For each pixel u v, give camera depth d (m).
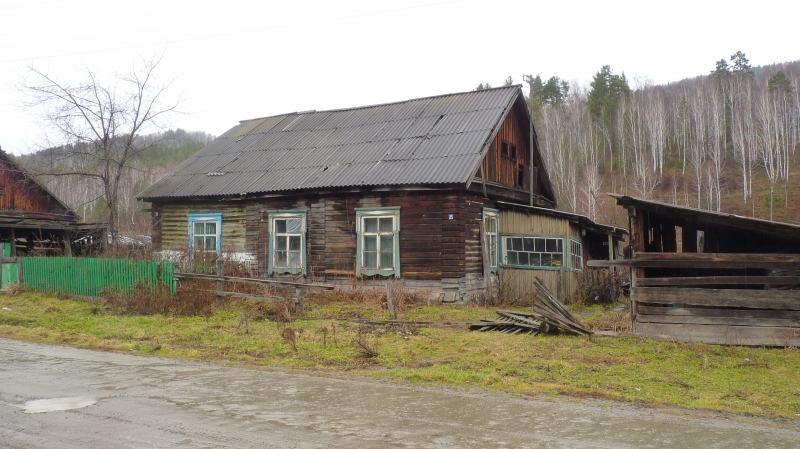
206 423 5.89
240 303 14.91
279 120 24.59
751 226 10.90
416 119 20.20
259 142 22.81
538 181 22.84
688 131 76.44
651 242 12.84
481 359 9.16
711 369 8.73
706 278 10.70
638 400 7.05
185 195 20.14
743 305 10.44
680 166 67.50
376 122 21.14
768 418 6.41
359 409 6.48
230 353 9.80
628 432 5.78
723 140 72.75
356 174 17.62
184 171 22.22
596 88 81.50
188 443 5.27
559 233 17.84
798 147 69.69
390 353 9.65
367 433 5.62
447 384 7.75
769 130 65.44
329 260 17.86
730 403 6.93
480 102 19.75
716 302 10.58
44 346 10.59
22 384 7.61
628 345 10.27
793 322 10.20
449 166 16.56
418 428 5.81
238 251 19.64
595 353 9.64
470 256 16.80
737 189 58.31
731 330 10.47
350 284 17.22
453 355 9.50
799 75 92.06
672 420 6.23
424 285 16.45
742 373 8.51
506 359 9.16
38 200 27.09
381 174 17.16
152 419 6.02
